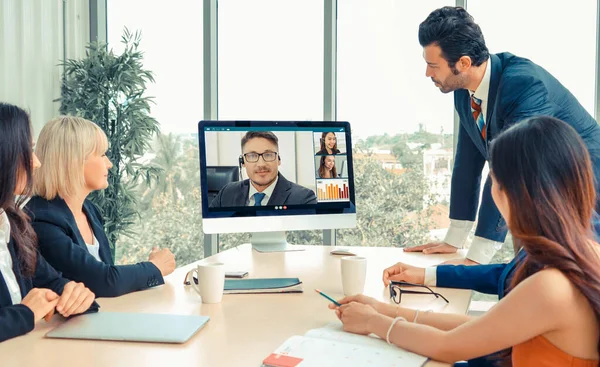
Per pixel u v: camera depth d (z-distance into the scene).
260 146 2.23
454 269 1.66
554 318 0.95
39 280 1.50
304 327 1.24
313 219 2.27
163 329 1.18
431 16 2.14
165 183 4.04
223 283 1.48
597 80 3.21
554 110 2.10
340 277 1.80
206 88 3.88
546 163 1.00
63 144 1.81
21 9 3.77
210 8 3.84
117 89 3.74
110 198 3.76
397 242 3.63
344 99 3.69
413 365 0.99
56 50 4.02
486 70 2.13
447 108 3.49
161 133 4.01
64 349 1.08
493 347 0.99
